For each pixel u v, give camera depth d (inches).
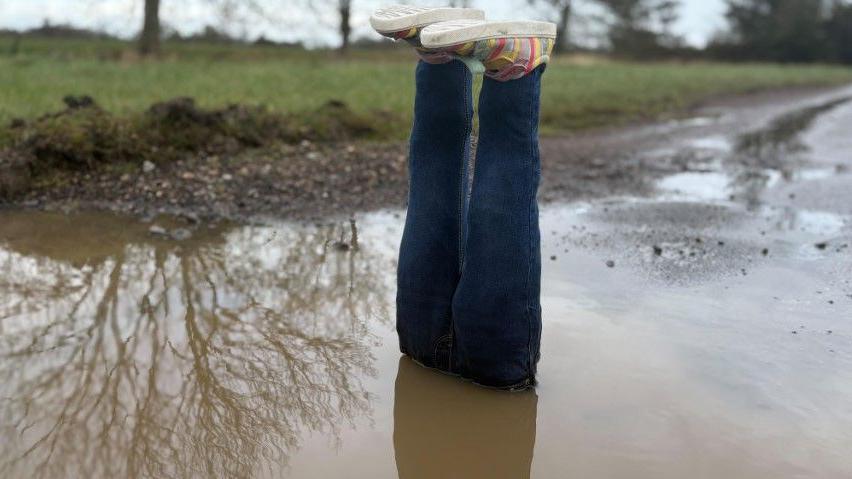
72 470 85.4
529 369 106.3
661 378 110.3
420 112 106.6
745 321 133.3
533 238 102.1
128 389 104.7
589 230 197.9
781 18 2003.0
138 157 233.3
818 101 751.1
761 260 171.8
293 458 89.4
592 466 88.7
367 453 90.8
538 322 105.4
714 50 1925.4
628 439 94.3
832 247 183.6
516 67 96.9
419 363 114.7
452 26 93.0
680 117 539.8
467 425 97.6
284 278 154.3
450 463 89.2
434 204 106.4
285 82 461.1
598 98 553.6
